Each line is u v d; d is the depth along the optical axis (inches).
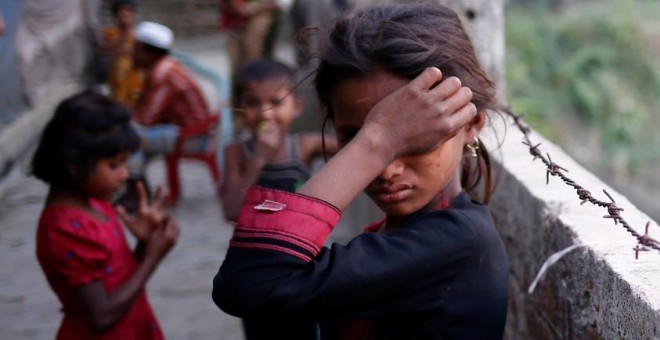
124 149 103.9
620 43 720.3
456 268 61.6
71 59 401.4
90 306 102.0
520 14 770.8
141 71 243.8
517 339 113.0
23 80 317.1
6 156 273.0
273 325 77.3
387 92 61.3
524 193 107.2
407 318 62.4
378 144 59.6
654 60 711.7
